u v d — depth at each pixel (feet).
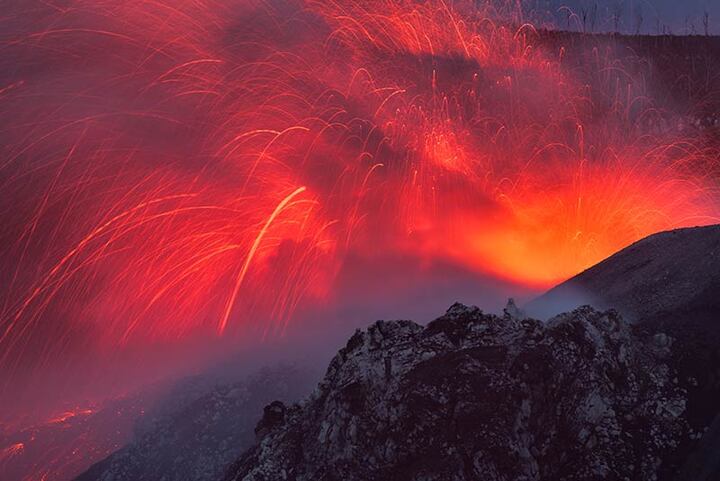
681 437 34.35
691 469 32.91
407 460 34.01
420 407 34.91
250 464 40.81
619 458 33.81
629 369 37.29
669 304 44.45
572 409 35.37
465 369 35.96
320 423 38.37
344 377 38.60
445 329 39.24
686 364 37.88
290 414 42.75
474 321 39.22
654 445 34.14
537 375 35.50
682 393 36.35
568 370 36.19
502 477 32.60
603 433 34.71
